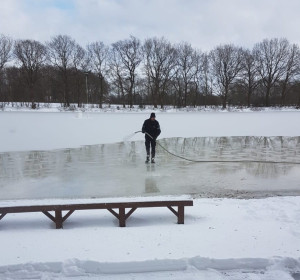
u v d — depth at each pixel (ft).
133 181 30.19
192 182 29.91
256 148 50.62
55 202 21.39
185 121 103.96
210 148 50.67
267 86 231.50
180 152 46.85
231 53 227.40
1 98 204.33
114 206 18.52
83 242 16.31
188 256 14.74
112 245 15.96
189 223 18.95
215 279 13.53
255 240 16.56
